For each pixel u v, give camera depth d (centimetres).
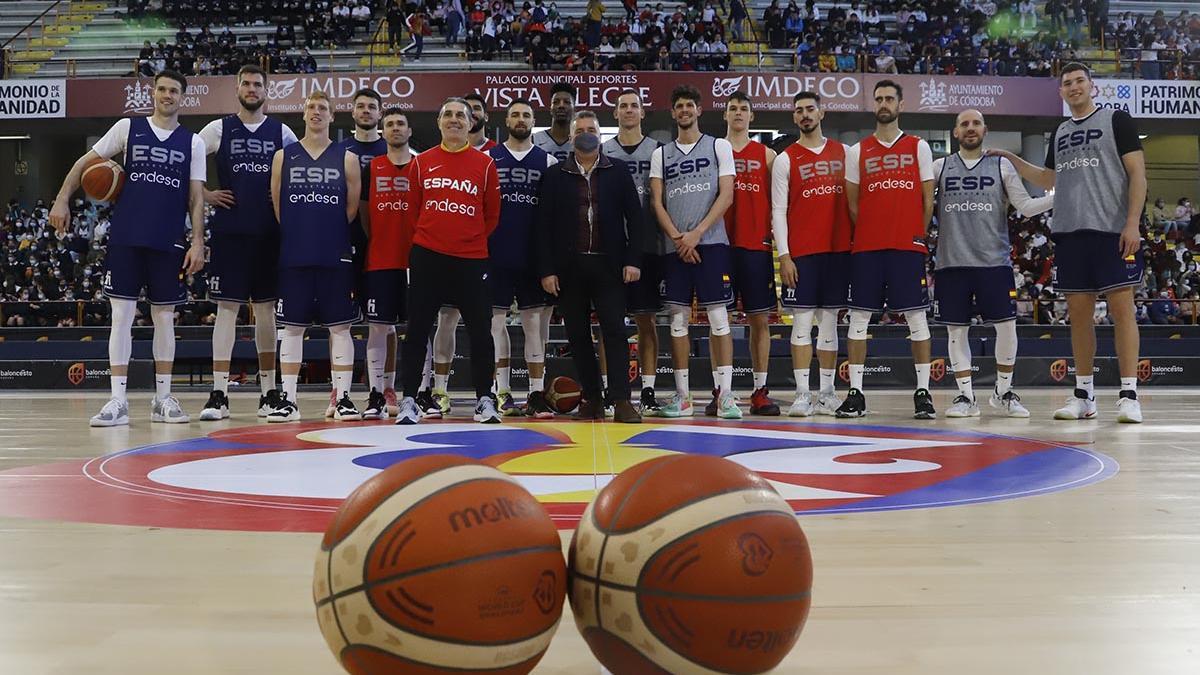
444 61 1891
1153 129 1853
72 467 331
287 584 164
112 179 529
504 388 623
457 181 511
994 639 133
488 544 102
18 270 1602
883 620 142
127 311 543
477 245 518
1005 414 622
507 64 1867
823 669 120
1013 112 1675
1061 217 566
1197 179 2183
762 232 595
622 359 523
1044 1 2111
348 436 446
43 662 122
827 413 623
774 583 105
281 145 582
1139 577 168
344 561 104
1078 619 142
